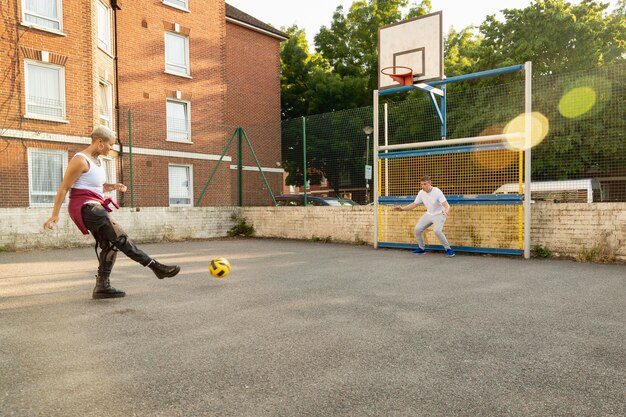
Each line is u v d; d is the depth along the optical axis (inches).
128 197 680.4
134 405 88.6
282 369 107.7
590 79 351.9
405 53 430.0
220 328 144.2
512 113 397.4
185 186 781.3
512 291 208.7
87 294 203.3
